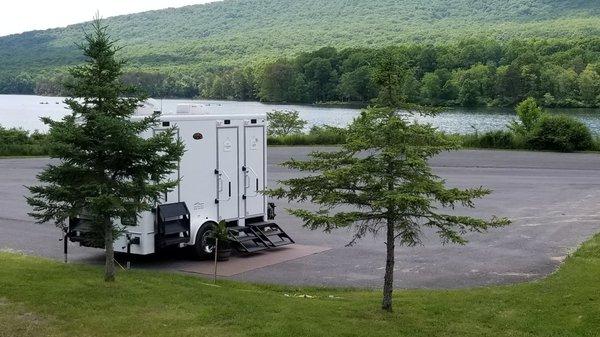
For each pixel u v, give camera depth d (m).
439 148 8.62
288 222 18.56
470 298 10.55
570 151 37.91
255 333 8.06
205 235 13.90
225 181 14.59
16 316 8.45
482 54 130.25
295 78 121.88
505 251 14.87
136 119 11.98
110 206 9.36
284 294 10.80
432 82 103.44
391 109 8.75
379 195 8.62
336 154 9.04
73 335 7.86
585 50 132.50
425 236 16.55
